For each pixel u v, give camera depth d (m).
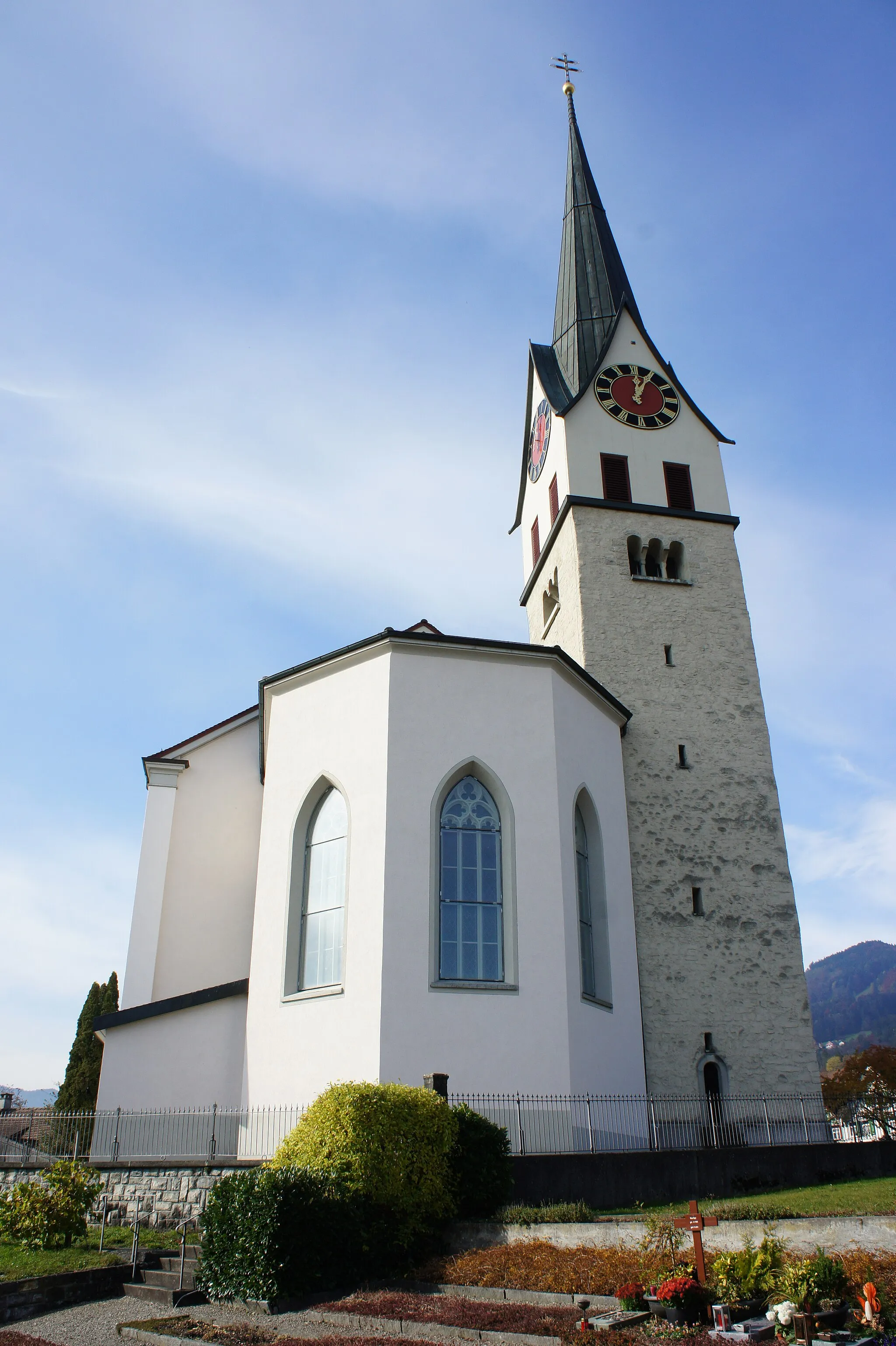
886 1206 13.81
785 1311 10.53
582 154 42.66
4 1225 17.59
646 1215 14.83
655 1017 25.53
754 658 31.05
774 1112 25.08
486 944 20.75
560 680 23.92
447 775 21.72
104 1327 13.64
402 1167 14.88
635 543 32.69
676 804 28.38
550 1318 11.48
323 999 20.45
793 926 27.33
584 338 36.84
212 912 28.98
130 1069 22.28
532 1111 19.16
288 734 24.20
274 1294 13.53
